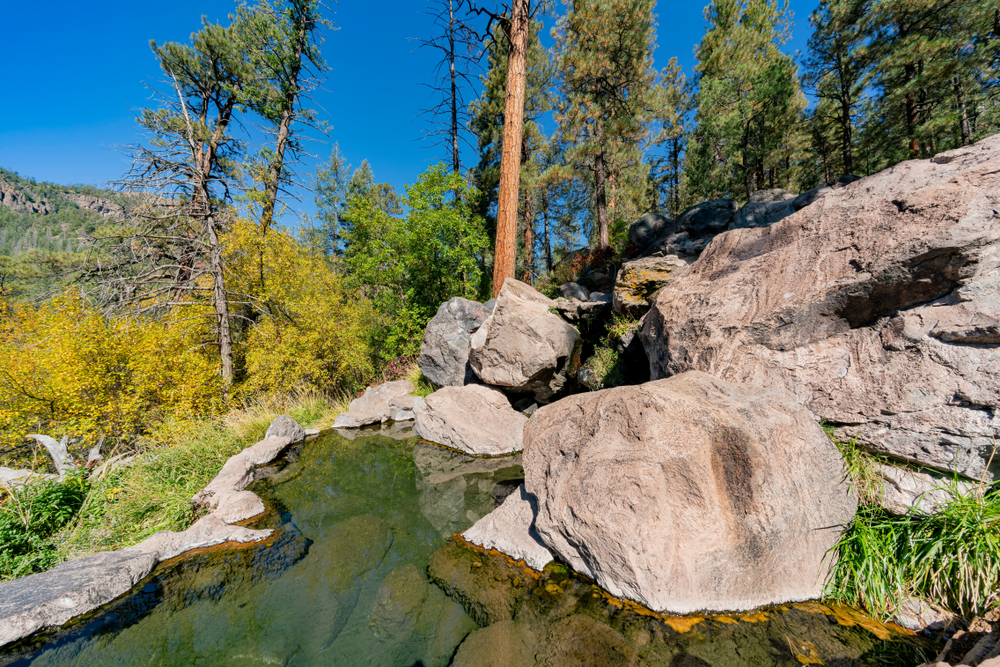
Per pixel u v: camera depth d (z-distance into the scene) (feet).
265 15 39.22
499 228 34.40
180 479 17.85
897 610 8.08
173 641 8.75
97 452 20.68
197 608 9.85
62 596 9.64
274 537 13.30
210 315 28.60
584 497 9.78
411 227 38.96
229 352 28.68
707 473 9.00
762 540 8.64
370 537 13.10
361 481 18.04
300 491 17.06
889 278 10.03
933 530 8.27
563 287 44.96
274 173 38.96
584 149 49.11
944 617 7.64
